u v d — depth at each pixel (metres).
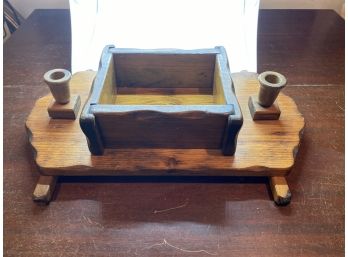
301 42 0.90
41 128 0.57
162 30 0.80
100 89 0.53
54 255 0.45
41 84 0.74
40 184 0.52
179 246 0.46
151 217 0.50
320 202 0.52
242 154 0.54
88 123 0.48
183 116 0.48
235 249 0.46
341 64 0.81
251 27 0.80
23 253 0.46
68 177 0.55
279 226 0.49
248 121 0.59
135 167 0.52
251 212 0.50
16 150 0.59
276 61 0.82
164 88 0.66
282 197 0.50
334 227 0.49
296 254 0.46
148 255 0.45
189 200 0.52
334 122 0.65
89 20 0.80
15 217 0.50
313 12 1.04
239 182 0.54
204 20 0.80
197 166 0.52
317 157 0.58
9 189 0.53
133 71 0.63
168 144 0.54
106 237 0.47
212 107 0.49
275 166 0.52
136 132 0.51
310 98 0.71
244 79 0.68
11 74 0.77
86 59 0.77
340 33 0.94
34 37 0.90
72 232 0.48
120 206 0.51
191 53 0.60
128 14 0.80
